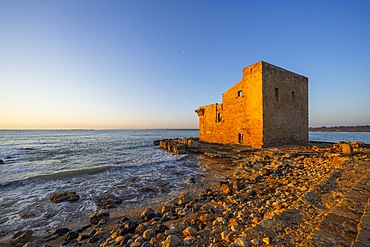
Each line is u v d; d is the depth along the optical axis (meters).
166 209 6.75
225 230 4.51
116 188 10.19
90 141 55.62
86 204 8.02
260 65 19.28
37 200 8.53
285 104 21.36
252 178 9.98
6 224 6.35
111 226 5.87
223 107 26.62
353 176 7.16
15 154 27.02
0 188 10.35
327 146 19.83
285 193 7.11
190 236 4.31
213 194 8.06
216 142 28.48
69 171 13.81
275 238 3.40
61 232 5.61
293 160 13.30
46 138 71.62
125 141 55.53
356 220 3.64
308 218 4.14
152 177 12.45
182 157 20.66
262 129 19.02
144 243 4.13
